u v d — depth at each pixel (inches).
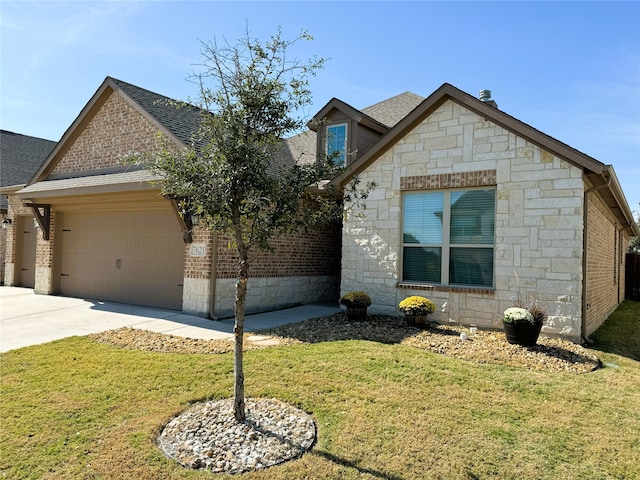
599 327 409.4
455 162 360.8
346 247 413.7
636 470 144.9
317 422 175.0
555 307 315.6
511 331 292.0
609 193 374.0
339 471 139.9
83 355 256.4
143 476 135.3
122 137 472.4
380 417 178.2
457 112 360.8
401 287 382.9
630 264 772.6
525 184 330.0
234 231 171.6
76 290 502.0
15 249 617.0
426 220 380.2
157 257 434.9
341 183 414.0
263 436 162.1
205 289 385.7
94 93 488.1
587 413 188.2
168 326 344.2
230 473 138.2
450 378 224.8
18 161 783.1
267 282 448.8
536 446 158.9
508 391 210.7
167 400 192.9
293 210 169.8
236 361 174.2
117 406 185.6
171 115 458.9
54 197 472.4
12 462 142.2
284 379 219.3
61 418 173.6
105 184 410.0
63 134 519.8
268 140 173.2
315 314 422.3
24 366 235.9
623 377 239.9
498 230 339.6
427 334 319.0
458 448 155.4
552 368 249.4
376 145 390.0
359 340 299.3
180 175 167.0
